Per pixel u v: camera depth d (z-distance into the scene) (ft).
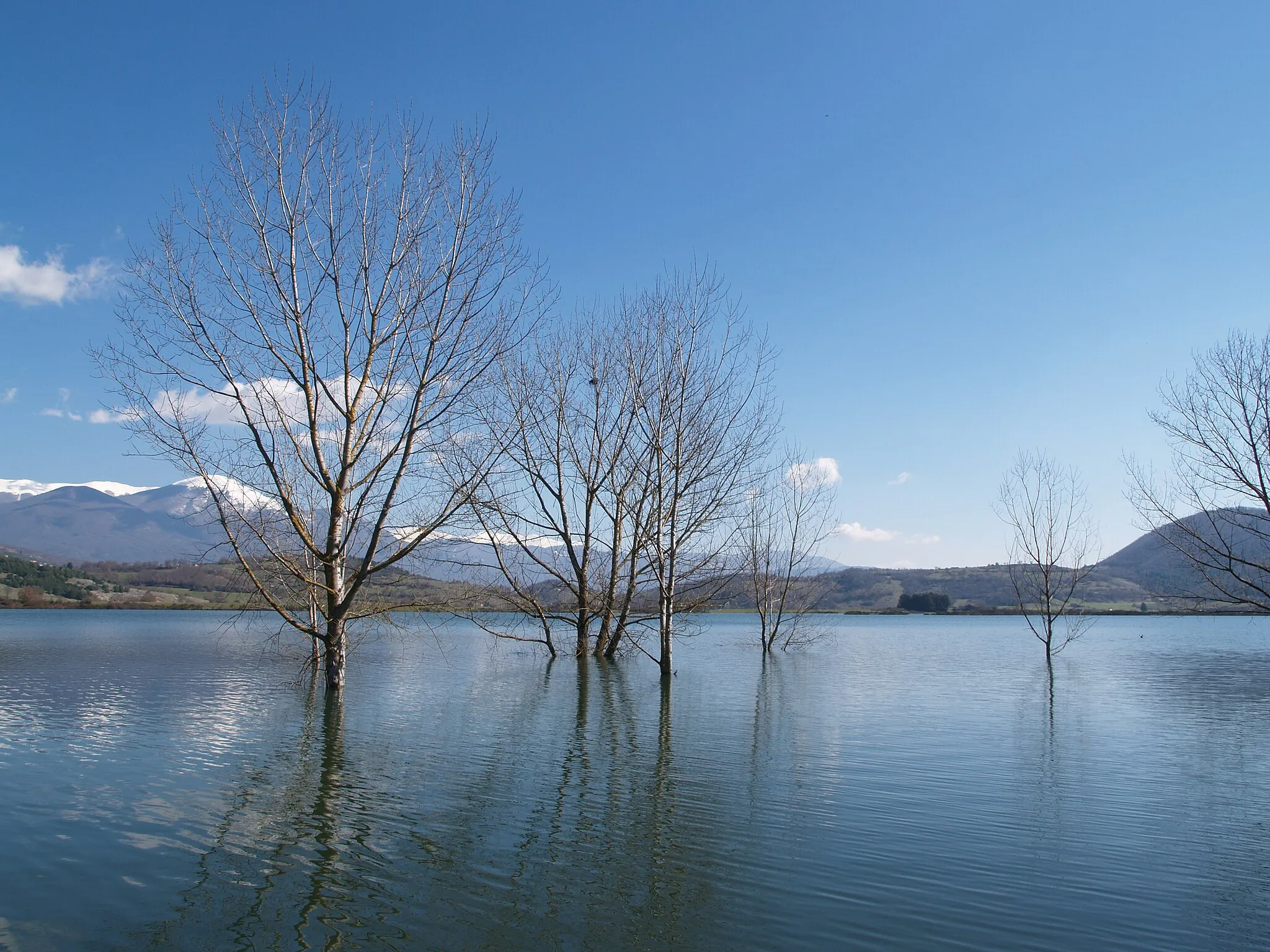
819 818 45.01
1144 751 64.44
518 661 135.95
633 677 114.73
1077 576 138.41
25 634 206.59
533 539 134.31
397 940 29.63
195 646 164.14
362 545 86.28
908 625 359.66
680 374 106.63
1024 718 80.94
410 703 85.71
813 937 30.25
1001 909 32.89
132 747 61.05
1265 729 75.05
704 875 36.35
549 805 46.93
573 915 31.91
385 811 45.34
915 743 66.90
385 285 81.66
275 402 80.02
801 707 86.99
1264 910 32.91
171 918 31.24
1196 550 80.12
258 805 46.09
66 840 39.78
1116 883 35.76
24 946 28.66
